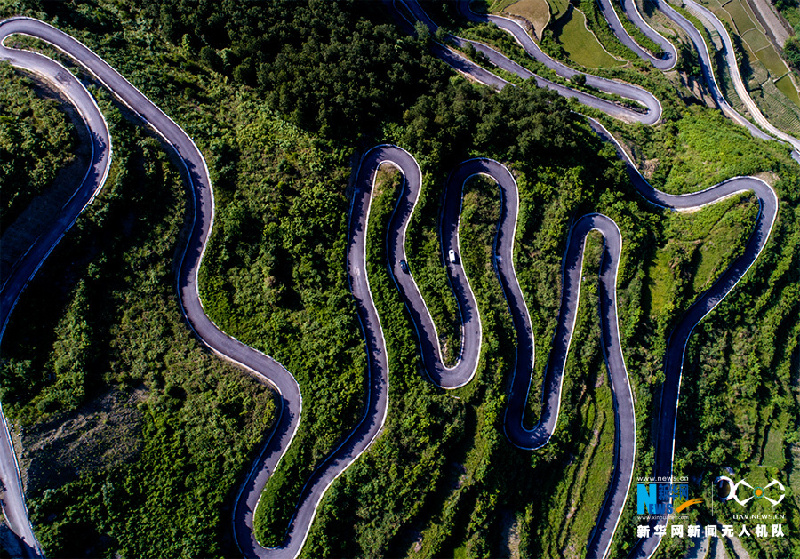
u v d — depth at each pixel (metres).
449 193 69.38
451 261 67.31
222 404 57.47
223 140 63.72
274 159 64.06
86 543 54.19
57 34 63.97
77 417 53.50
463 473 63.53
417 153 67.19
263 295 61.25
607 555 69.44
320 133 65.50
